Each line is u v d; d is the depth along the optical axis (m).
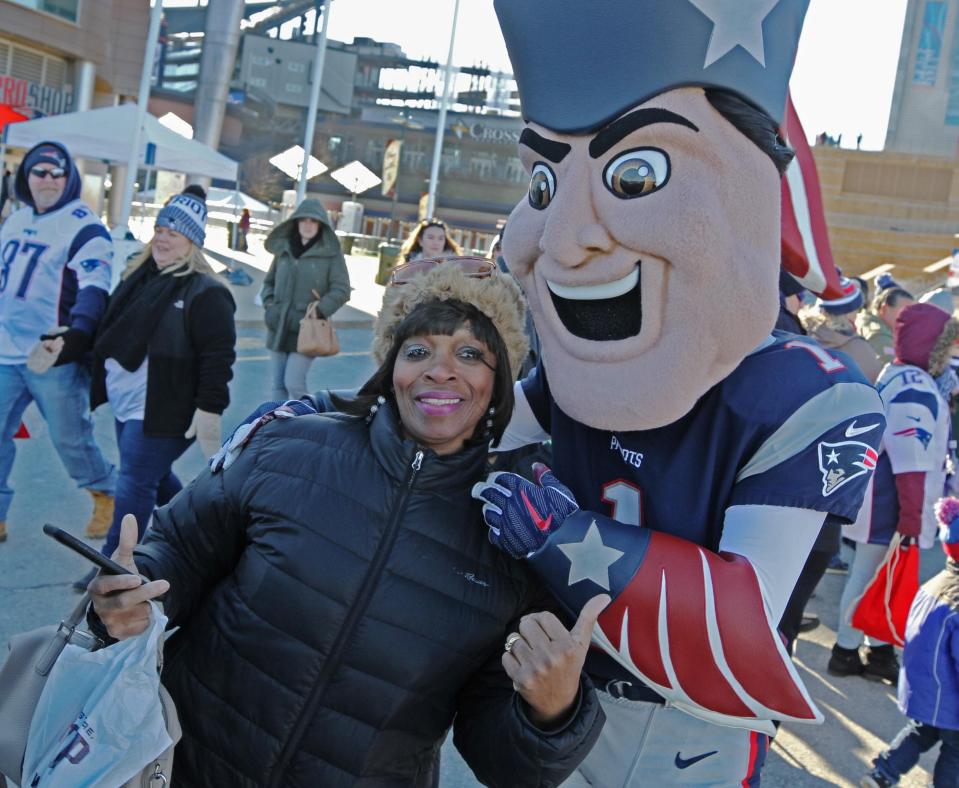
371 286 23.58
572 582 1.96
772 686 1.96
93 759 1.74
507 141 85.69
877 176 29.00
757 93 2.00
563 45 2.06
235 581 2.03
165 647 2.13
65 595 4.64
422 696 1.98
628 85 1.99
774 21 2.03
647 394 2.05
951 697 3.64
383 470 2.03
